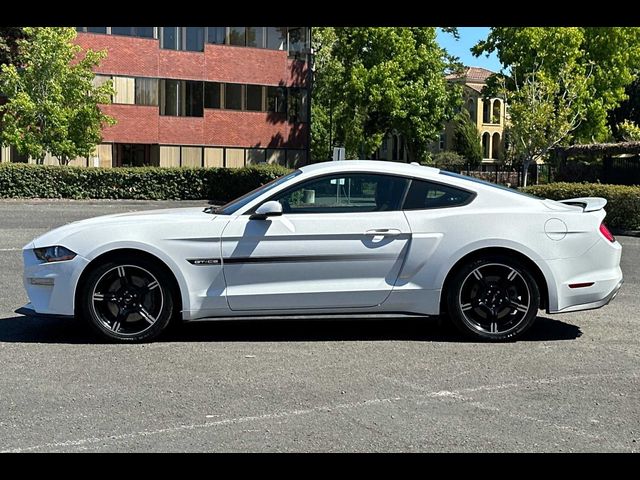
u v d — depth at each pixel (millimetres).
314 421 4547
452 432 4383
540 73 37281
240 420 4562
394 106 46812
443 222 6527
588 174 31516
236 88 40188
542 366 5789
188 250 6367
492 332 6559
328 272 6465
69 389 5133
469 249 6484
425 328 7129
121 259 6348
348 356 6047
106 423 4500
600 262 6680
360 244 6469
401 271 6500
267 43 40812
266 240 6410
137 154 38344
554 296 6578
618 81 44062
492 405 4859
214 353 6117
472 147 70750
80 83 32750
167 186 32781
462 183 6707
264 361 5879
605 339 6719
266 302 6426
